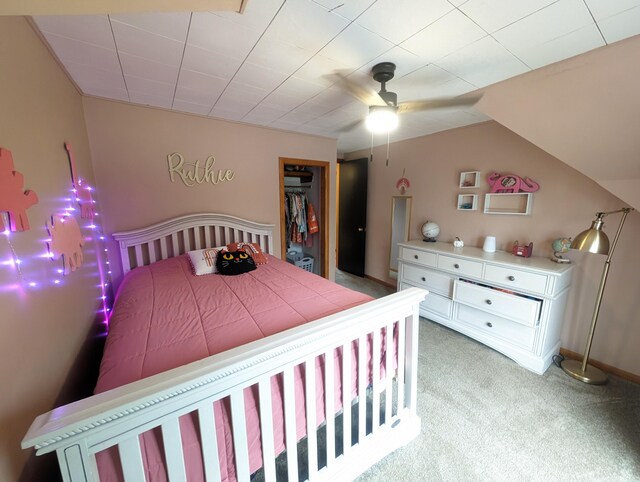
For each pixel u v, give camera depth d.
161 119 2.43
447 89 1.90
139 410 0.69
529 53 1.43
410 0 1.04
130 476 0.72
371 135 3.40
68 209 1.49
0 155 0.83
